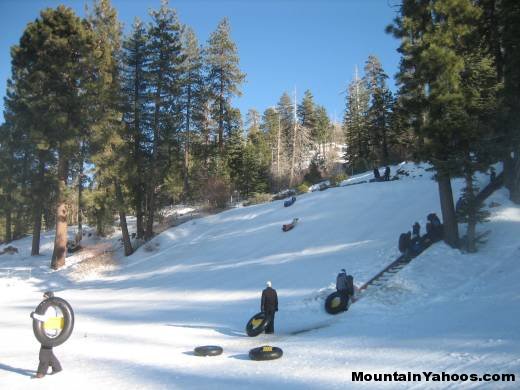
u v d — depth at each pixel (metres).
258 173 54.75
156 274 29.72
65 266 36.00
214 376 9.39
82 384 9.09
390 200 30.33
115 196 37.12
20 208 42.59
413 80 21.11
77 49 34.91
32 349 13.12
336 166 76.62
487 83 21.11
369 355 10.21
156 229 41.06
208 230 36.50
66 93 34.69
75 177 37.22
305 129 78.12
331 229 28.12
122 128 35.81
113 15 39.03
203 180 49.16
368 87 60.94
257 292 20.56
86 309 21.00
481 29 24.36
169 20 41.19
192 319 16.98
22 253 42.38
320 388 8.08
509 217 22.52
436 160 20.09
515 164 24.02
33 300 26.02
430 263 19.12
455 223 20.83
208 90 55.44
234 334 14.31
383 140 57.88
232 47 56.12
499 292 15.29
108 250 39.56
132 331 15.33
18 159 43.59
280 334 14.09
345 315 15.84
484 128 19.73
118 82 37.03
